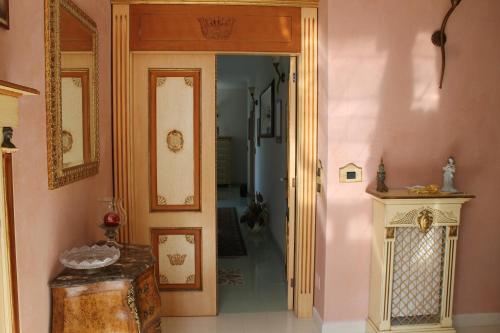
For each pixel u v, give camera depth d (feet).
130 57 9.49
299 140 9.90
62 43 6.30
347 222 9.09
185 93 9.77
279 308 10.71
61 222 6.50
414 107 9.05
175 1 9.37
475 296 9.58
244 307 10.75
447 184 8.77
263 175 20.48
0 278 4.42
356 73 8.88
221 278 12.90
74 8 6.84
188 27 9.51
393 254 8.50
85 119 7.53
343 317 9.25
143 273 6.67
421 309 8.91
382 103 8.98
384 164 9.09
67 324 6.01
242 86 31.78
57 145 6.08
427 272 8.81
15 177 5.00
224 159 33.06
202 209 9.97
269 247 16.37
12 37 4.91
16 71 5.01
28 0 5.31
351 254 9.15
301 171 9.83
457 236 8.58
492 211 9.43
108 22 9.18
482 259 9.51
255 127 25.12
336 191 9.02
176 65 9.70
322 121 9.33
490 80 9.16
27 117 5.30
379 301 8.63
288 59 13.26
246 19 9.55
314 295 10.11
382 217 8.53
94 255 6.59
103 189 8.87
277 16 9.57
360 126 8.97
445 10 8.95
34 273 5.53
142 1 9.33
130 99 9.54
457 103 9.14
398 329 8.64
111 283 6.06
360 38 8.84
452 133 9.18
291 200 10.28
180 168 9.89
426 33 8.96
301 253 10.00
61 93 6.25
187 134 9.84
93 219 8.16
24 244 5.24
